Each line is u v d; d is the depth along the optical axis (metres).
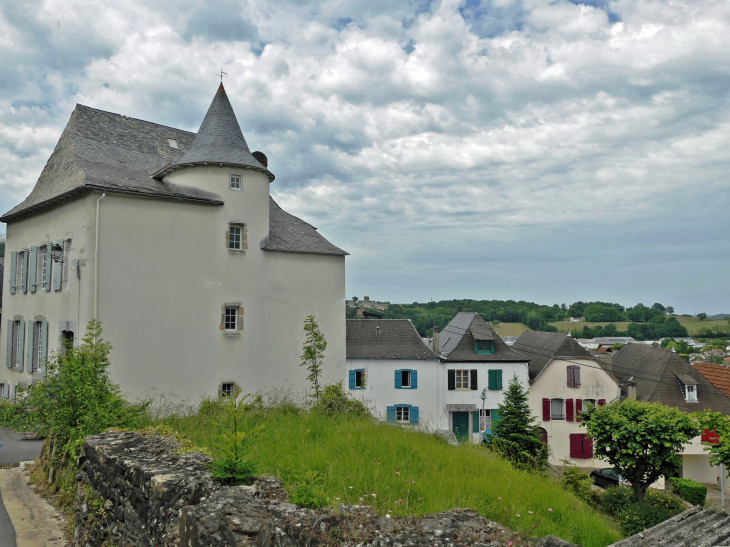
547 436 29.19
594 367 29.81
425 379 28.08
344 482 6.41
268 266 19.20
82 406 10.16
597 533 7.14
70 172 17.11
